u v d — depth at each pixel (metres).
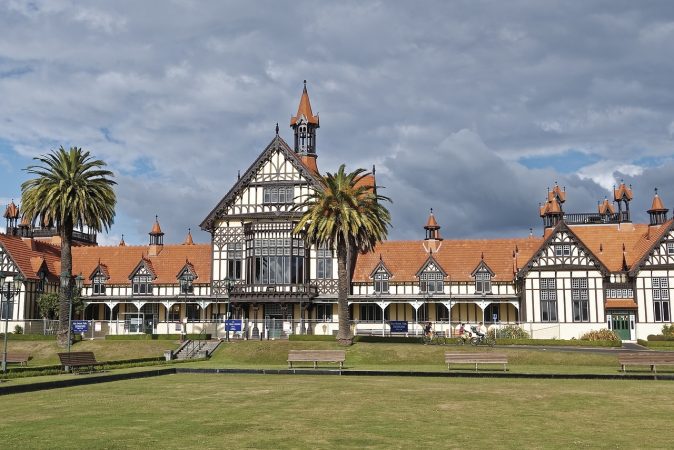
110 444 15.35
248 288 62.44
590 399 23.81
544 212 69.38
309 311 63.84
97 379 30.20
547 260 58.91
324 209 50.09
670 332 56.25
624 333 58.91
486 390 26.64
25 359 42.19
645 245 61.47
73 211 52.97
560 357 41.81
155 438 16.11
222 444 15.47
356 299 63.25
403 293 63.94
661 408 21.66
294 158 63.81
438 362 45.03
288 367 40.12
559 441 16.08
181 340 54.59
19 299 64.44
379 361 45.41
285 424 18.20
